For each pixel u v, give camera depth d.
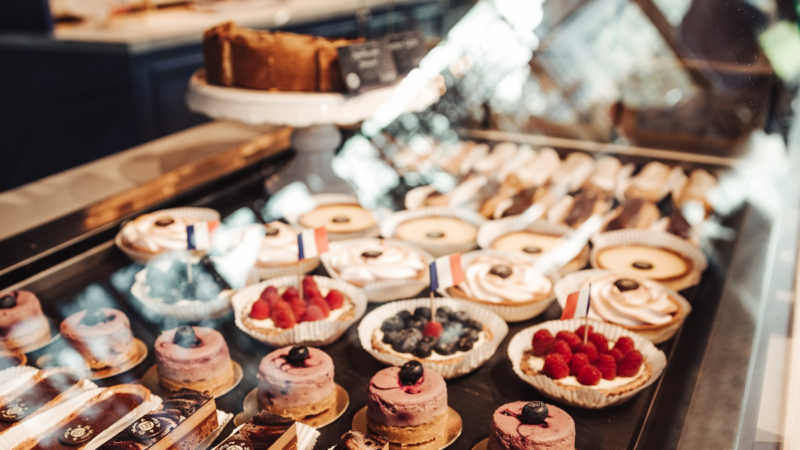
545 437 0.65
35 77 1.84
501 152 1.15
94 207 0.92
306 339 0.78
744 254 0.83
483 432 0.69
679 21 1.13
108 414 0.68
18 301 0.77
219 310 0.81
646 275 0.87
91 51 1.73
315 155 1.07
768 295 0.75
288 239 0.91
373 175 1.08
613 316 0.81
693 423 0.65
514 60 1.23
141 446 0.63
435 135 1.20
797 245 0.82
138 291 0.83
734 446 0.61
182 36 1.80
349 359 0.77
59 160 1.92
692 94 1.12
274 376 0.70
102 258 0.87
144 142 1.77
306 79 0.99
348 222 0.98
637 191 1.02
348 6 2.24
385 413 0.68
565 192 1.04
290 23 2.03
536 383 0.72
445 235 0.96
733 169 1.02
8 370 0.72
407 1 2.26
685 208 0.98
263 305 0.80
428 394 0.68
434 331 0.76
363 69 0.98
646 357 0.76
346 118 0.96
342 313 0.81
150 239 0.88
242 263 0.88
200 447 0.67
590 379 0.72
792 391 0.64
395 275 0.86
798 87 0.88
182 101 1.85
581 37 1.23
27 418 0.67
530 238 0.96
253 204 1.00
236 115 0.96
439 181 1.08
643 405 0.72
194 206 0.96
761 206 0.90
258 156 1.07
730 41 0.98
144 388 0.71
